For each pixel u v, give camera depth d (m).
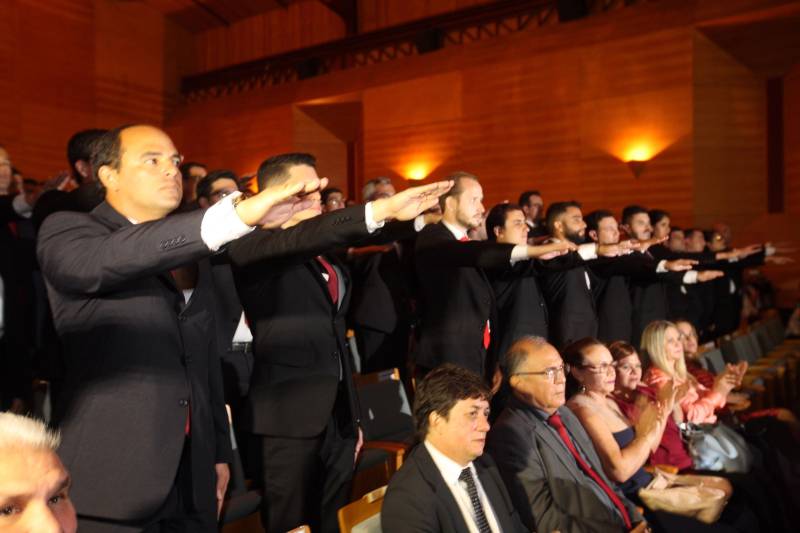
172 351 1.82
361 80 12.59
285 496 2.56
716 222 10.01
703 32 9.88
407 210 1.97
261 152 13.73
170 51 15.38
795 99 10.00
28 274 3.68
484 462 2.49
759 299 10.13
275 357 2.60
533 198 6.35
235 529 2.73
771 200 10.20
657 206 10.15
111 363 1.75
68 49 13.76
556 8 11.03
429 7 12.71
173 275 2.01
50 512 0.92
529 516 2.70
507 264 3.22
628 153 10.30
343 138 13.66
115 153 1.83
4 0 12.82
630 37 10.27
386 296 4.96
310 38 14.30
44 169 13.35
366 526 2.20
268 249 2.28
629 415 3.53
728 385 4.09
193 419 1.87
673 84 10.01
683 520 3.09
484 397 2.32
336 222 2.08
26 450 0.92
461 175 3.67
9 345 3.58
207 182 3.69
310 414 2.55
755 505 3.51
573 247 3.17
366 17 13.44
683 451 3.77
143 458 1.73
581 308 4.57
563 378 2.84
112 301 1.76
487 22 11.61
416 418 2.35
